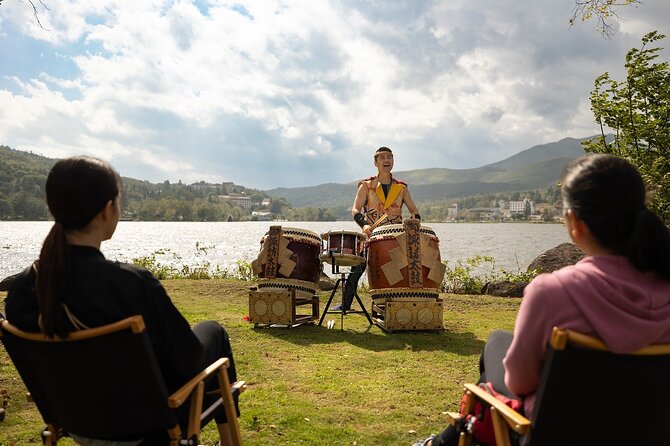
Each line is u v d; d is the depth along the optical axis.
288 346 6.77
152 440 2.52
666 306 2.07
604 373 2.01
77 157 2.48
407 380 5.43
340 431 4.16
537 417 2.10
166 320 2.47
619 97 12.09
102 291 2.35
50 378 2.40
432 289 7.65
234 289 11.90
